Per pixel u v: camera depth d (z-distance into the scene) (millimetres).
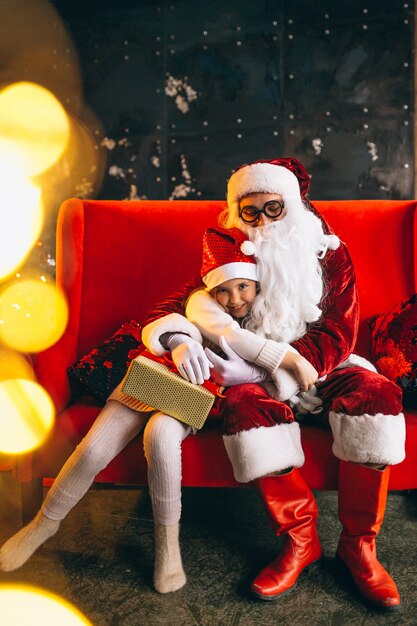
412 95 3082
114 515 1687
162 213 1851
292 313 1399
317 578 1335
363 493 1276
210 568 1398
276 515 1297
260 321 1410
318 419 1419
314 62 3141
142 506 1749
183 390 1287
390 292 1790
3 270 3336
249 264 1394
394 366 1498
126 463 1377
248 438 1249
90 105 3379
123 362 1562
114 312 1803
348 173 3168
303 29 3133
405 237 1806
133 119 3352
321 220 1587
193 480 1354
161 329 1399
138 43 3301
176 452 1276
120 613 1222
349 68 3117
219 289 1406
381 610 1209
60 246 1806
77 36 3348
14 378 1458
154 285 1813
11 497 1798
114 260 1822
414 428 1347
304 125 3182
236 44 3203
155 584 1295
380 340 1604
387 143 3127
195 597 1276
